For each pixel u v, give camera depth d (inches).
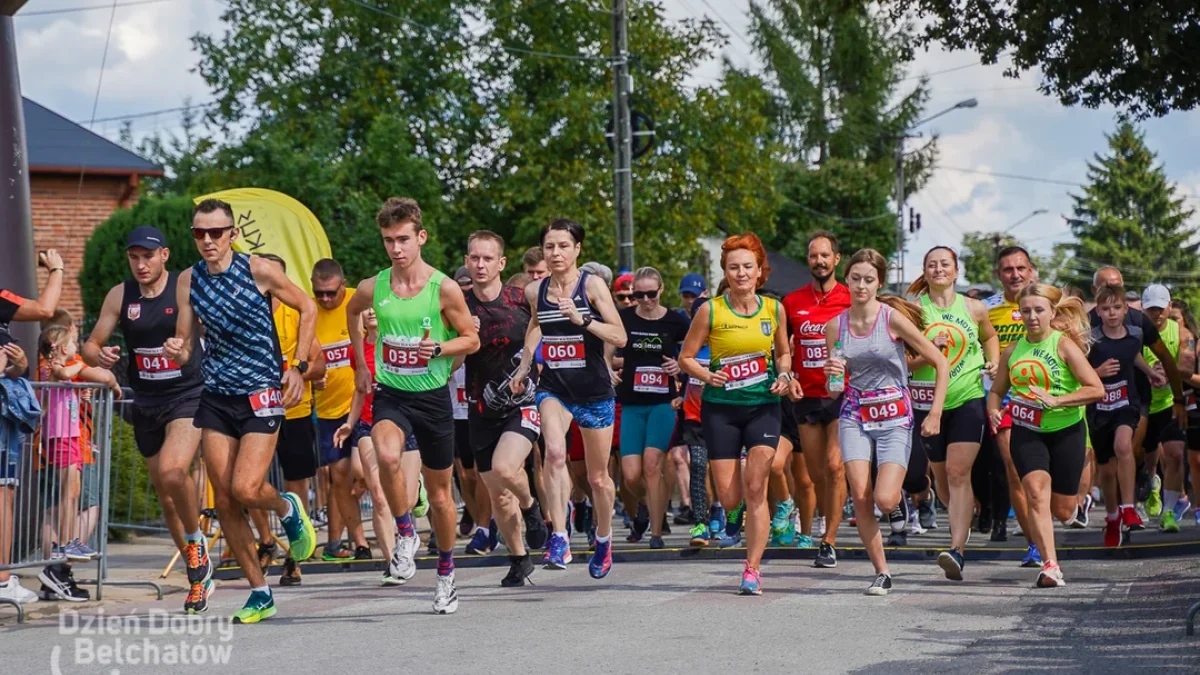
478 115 1740.9
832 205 2800.2
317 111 1695.4
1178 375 576.1
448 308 367.9
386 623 356.5
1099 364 546.6
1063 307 419.2
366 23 1736.0
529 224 1700.3
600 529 425.4
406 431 369.4
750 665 284.4
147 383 389.7
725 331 402.6
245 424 346.6
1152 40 626.5
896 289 2519.7
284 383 356.8
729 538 551.8
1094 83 674.2
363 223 1263.5
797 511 582.6
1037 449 418.0
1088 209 4461.1
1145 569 458.3
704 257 1931.6
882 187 2743.6
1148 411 590.9
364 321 510.0
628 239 1191.6
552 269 401.1
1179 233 4426.7
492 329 406.3
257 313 345.1
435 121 1748.3
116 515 602.9
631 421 546.9
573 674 276.8
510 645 314.7
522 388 402.3
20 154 528.7
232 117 1716.3
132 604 425.7
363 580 477.4
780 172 2691.9
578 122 1702.8
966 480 430.6
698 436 565.9
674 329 539.2
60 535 421.1
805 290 482.6
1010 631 327.0
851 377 399.5
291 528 360.2
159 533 683.4
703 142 1809.8
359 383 407.5
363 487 529.3
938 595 398.0
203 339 369.7
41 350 464.1
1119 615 350.6
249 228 773.9
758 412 406.6
